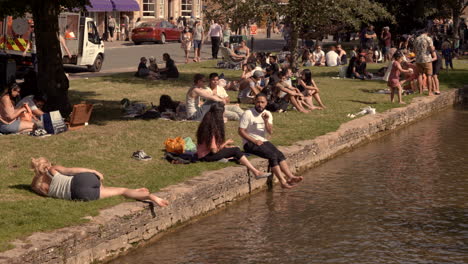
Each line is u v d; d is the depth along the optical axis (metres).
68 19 25.28
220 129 10.48
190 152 10.90
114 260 7.63
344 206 10.06
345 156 13.78
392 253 8.06
